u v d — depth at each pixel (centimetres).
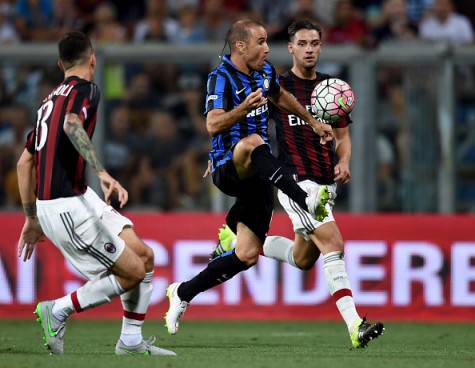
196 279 2362
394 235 3609
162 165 4034
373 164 3950
